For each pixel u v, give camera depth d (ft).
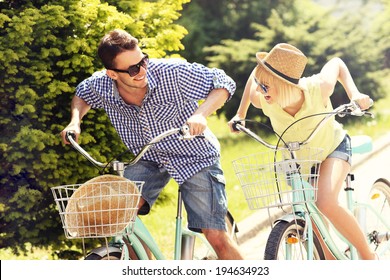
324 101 27.55
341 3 69.21
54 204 35.50
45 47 35.24
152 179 26.09
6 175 34.50
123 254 23.77
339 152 28.14
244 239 42.16
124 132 25.96
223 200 25.72
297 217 26.27
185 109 25.43
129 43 24.07
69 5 35.55
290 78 26.53
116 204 22.97
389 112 67.97
